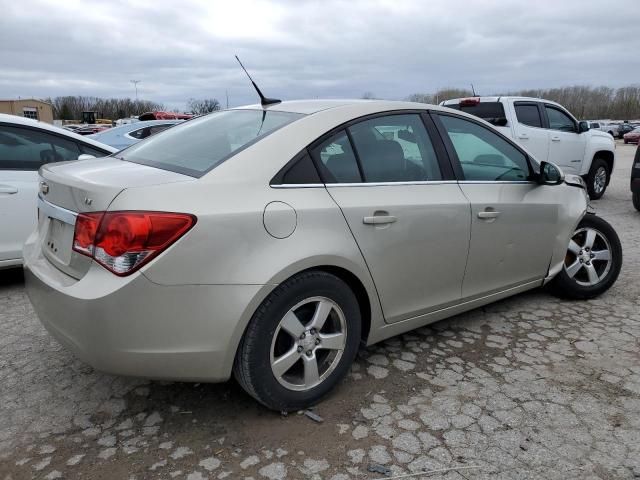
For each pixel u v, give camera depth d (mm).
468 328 3836
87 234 2336
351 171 2891
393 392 2977
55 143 4875
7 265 4504
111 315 2254
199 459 2412
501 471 2346
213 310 2371
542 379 3129
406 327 3230
